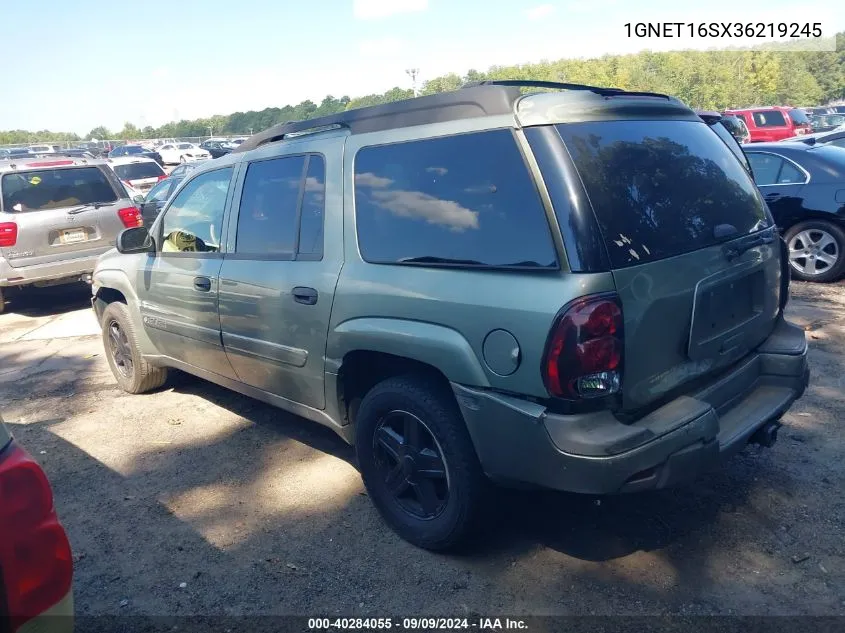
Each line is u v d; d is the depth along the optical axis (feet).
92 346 24.94
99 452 15.72
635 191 9.75
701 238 10.36
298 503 13.03
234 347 14.39
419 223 10.74
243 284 13.73
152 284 16.83
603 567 10.64
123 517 12.90
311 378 12.60
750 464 13.34
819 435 14.38
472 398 9.80
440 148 10.64
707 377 10.66
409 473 11.20
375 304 11.04
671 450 9.19
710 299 10.30
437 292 10.19
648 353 9.45
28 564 6.40
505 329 9.34
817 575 10.19
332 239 12.03
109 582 10.98
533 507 12.33
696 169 10.96
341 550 11.48
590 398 8.96
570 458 8.96
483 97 10.23
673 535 11.32
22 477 6.49
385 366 11.87
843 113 104.47
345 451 15.12
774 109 75.15
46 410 18.62
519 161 9.61
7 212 28.96
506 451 9.61
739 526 11.44
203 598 10.50
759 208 12.17
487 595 10.19
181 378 20.26
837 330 20.95
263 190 13.82
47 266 29.55
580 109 9.86
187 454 15.37
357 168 11.84
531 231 9.37
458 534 10.65
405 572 10.83
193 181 16.02
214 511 12.91
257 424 16.83
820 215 26.61
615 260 9.07
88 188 31.24
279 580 10.81
